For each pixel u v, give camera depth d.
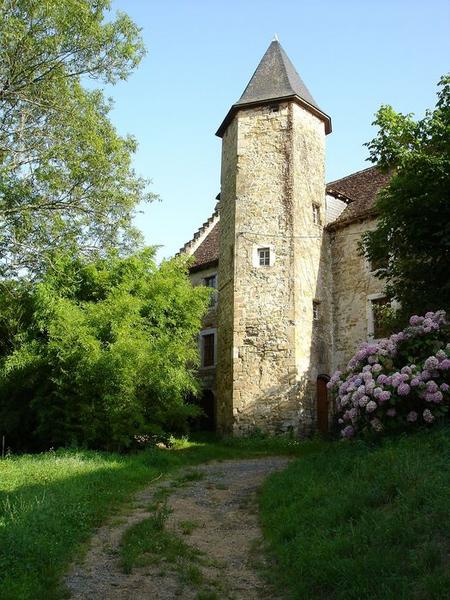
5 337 16.23
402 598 3.91
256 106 19.27
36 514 6.24
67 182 15.44
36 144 15.34
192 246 25.42
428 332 9.24
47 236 15.66
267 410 16.77
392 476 5.99
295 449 14.31
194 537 6.59
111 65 15.66
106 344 13.40
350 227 18.81
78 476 8.88
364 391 8.55
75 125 15.01
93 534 6.40
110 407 12.87
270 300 17.62
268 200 18.41
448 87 11.26
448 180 10.34
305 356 17.31
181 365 14.88
